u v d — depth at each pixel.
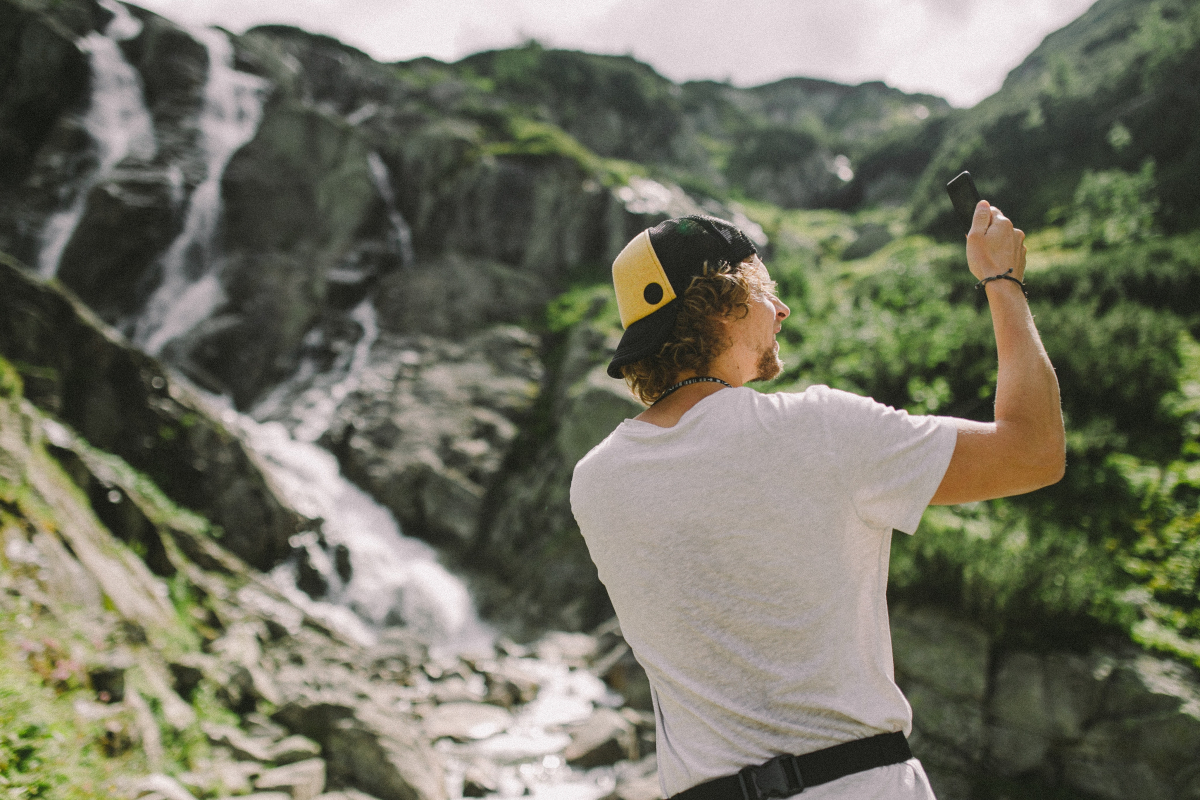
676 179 25.42
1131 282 9.86
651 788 5.46
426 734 6.54
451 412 13.80
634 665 7.70
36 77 18.25
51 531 5.44
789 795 0.96
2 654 4.15
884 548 1.04
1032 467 0.95
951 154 26.72
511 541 11.59
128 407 8.95
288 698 6.18
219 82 20.81
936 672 5.31
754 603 0.99
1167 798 4.48
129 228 16.95
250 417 14.81
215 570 8.00
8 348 8.15
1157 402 7.59
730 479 0.99
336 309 17.47
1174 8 27.12
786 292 15.36
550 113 37.91
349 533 11.49
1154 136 18.86
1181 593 5.63
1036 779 4.86
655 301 1.14
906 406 8.80
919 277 12.17
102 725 4.27
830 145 54.56
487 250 19.22
